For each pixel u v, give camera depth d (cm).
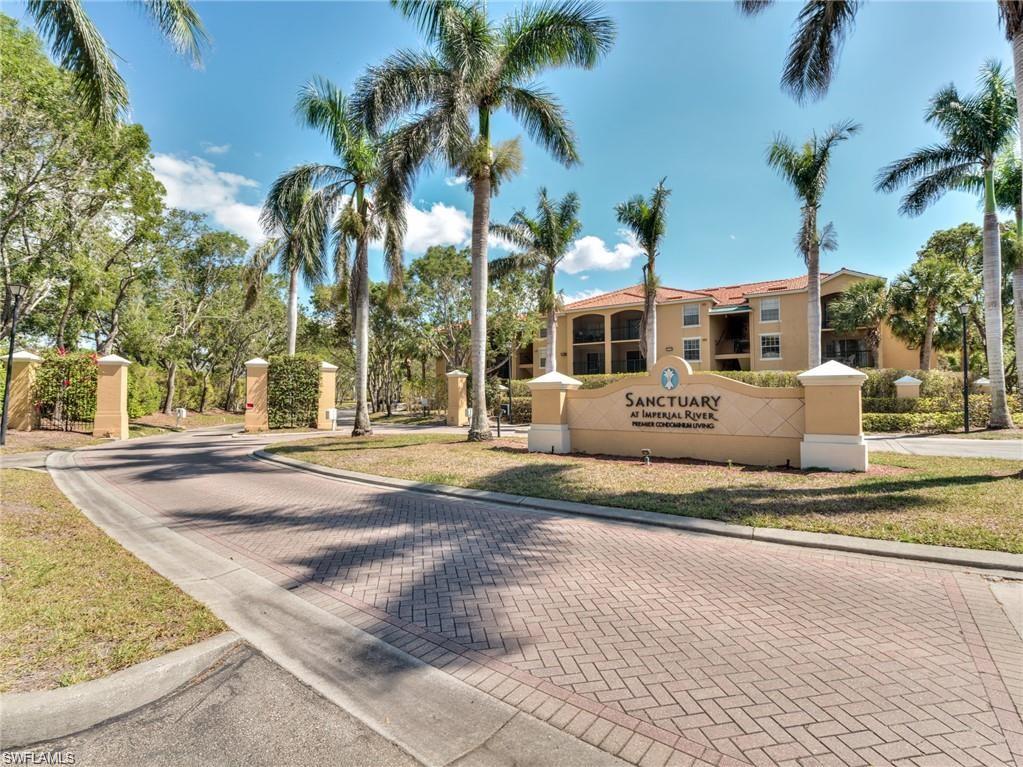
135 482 995
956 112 1650
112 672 305
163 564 527
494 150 1483
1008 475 841
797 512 654
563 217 2512
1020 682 303
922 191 1819
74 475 1068
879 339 2848
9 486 857
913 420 1817
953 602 416
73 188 1856
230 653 348
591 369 3900
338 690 304
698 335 3378
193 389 3584
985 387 2234
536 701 290
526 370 4353
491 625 385
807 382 959
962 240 2892
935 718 270
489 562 525
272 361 2341
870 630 370
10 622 363
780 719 271
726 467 1001
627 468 1004
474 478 938
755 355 3241
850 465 917
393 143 1416
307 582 477
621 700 289
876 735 258
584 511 712
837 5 1099
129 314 2470
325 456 1263
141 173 2095
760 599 427
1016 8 789
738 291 3681
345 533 638
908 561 511
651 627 379
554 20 1298
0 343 2205
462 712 282
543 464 1069
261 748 253
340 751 251
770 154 2019
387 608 418
